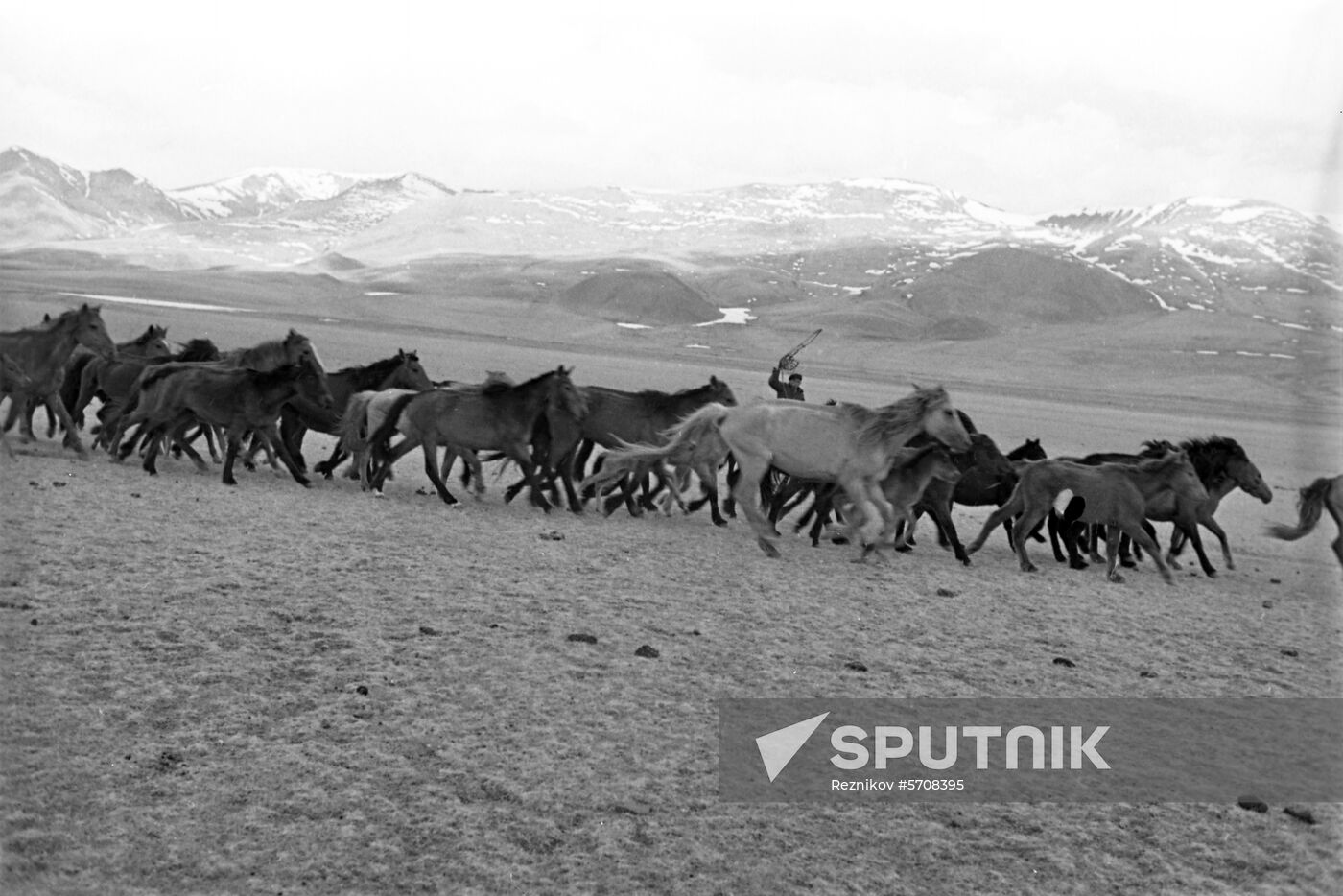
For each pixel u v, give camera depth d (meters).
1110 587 16.42
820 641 11.72
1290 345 192.75
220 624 10.52
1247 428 78.81
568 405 18.62
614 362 93.88
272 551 13.60
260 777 7.64
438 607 11.72
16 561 11.90
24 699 8.40
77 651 9.47
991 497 18.91
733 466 20.28
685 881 6.86
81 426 23.25
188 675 9.21
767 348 174.25
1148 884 7.21
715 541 17.27
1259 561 20.52
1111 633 13.20
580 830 7.32
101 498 15.90
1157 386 142.12
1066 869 7.36
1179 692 10.93
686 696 9.70
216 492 17.56
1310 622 14.62
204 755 7.89
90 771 7.50
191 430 25.94
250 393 18.55
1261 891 7.15
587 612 12.04
